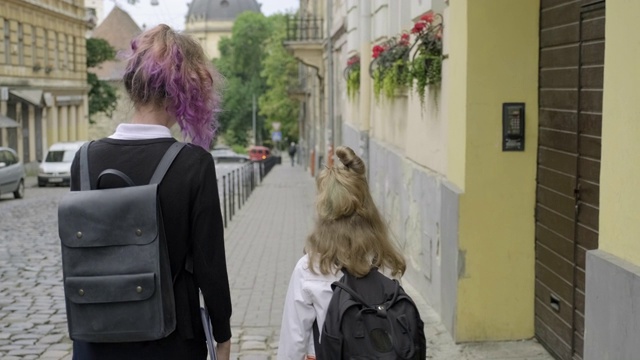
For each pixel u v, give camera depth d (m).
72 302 2.55
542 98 6.23
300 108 66.25
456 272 6.44
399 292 2.96
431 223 7.90
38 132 43.88
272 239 14.65
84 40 52.53
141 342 2.61
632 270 3.53
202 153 2.70
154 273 2.53
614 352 3.70
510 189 6.39
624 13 3.72
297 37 36.44
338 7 25.14
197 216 2.63
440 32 7.69
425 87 8.48
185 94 2.71
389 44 10.88
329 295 3.06
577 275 5.35
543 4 6.20
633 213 3.62
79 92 51.56
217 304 2.67
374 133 14.75
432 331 6.89
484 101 6.34
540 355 6.09
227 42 109.62
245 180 27.03
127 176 2.62
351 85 17.66
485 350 6.29
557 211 5.79
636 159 3.58
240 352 6.66
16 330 7.57
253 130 102.25
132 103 2.76
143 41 2.75
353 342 2.84
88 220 2.54
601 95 4.91
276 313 8.12
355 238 3.07
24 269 11.18
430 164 8.23
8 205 23.34
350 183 3.15
